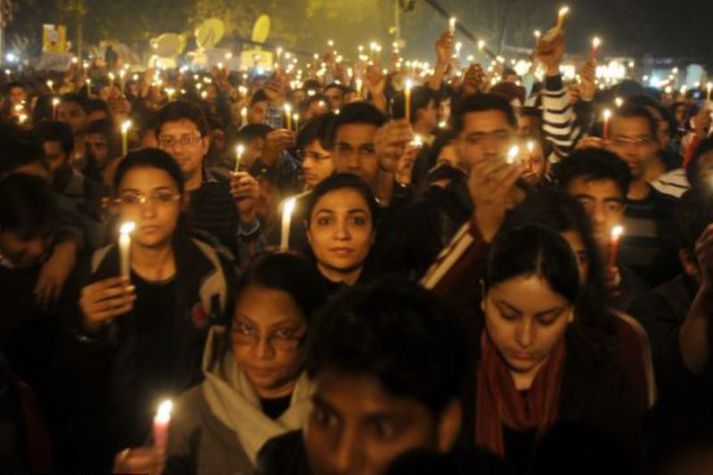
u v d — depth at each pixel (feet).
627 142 17.92
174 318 12.73
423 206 12.80
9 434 9.82
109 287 10.94
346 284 12.92
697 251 10.71
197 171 18.79
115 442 11.76
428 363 6.19
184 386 12.32
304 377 9.45
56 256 13.01
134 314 12.25
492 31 126.62
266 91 37.55
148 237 12.76
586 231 10.24
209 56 98.78
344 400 6.17
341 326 6.29
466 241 9.98
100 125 25.05
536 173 18.42
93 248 15.75
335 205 12.61
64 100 27.84
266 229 19.38
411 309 6.37
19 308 12.51
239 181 17.33
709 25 123.34
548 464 8.93
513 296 8.63
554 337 8.77
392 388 6.11
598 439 9.03
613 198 13.80
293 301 9.53
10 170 15.16
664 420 10.61
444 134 18.12
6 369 10.10
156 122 18.90
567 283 8.62
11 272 12.69
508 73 46.65
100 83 63.10
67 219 15.74
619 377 9.34
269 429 9.14
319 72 68.90
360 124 16.76
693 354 10.52
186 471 9.32
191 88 56.24
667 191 18.72
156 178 12.79
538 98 23.47
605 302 9.87
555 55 20.84
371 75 32.12
